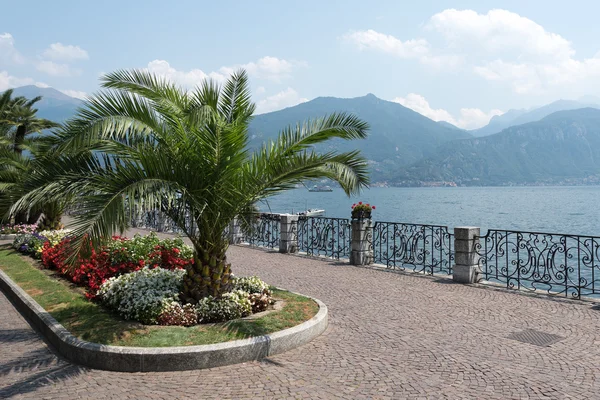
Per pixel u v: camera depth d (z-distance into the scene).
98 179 5.75
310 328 6.27
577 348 5.76
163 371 5.25
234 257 14.20
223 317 6.52
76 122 5.92
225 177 6.64
